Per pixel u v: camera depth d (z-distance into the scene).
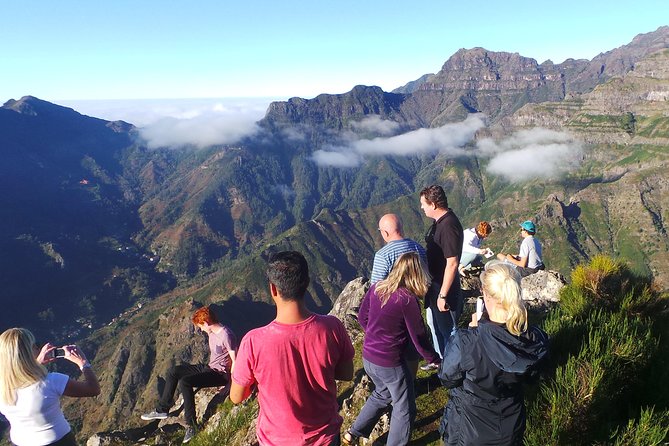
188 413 11.83
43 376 6.84
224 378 12.06
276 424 5.04
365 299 7.58
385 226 8.29
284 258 4.88
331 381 5.12
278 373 4.88
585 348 7.93
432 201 8.18
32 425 6.71
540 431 6.65
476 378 5.14
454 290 8.38
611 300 11.09
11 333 6.67
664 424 6.46
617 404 7.40
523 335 5.10
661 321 10.19
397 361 7.09
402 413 7.19
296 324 4.93
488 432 5.23
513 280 5.12
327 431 5.15
